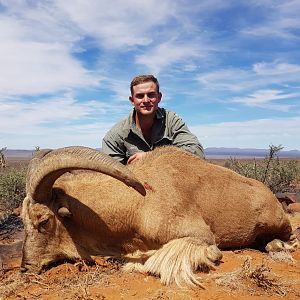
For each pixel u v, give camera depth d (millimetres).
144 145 1911
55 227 1395
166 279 1268
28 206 1386
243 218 1660
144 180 1479
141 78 1828
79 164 1258
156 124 1907
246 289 1202
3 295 1188
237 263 1443
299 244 1817
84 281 1257
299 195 3445
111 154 1933
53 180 1340
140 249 1458
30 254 1373
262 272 1282
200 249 1391
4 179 3092
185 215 1463
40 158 1435
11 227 2320
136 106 1846
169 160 1577
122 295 1150
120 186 1457
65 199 1407
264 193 1726
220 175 1658
